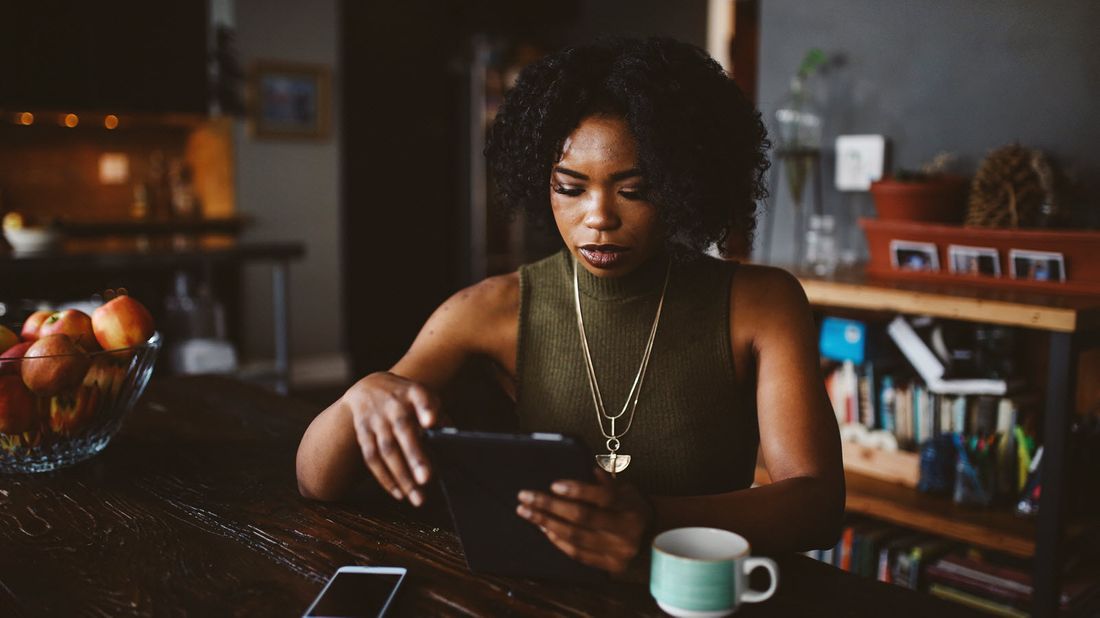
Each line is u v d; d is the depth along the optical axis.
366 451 0.81
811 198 2.53
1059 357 1.58
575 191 0.89
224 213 5.06
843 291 1.93
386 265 5.62
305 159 5.23
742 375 1.03
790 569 0.81
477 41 5.68
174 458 1.16
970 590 1.84
